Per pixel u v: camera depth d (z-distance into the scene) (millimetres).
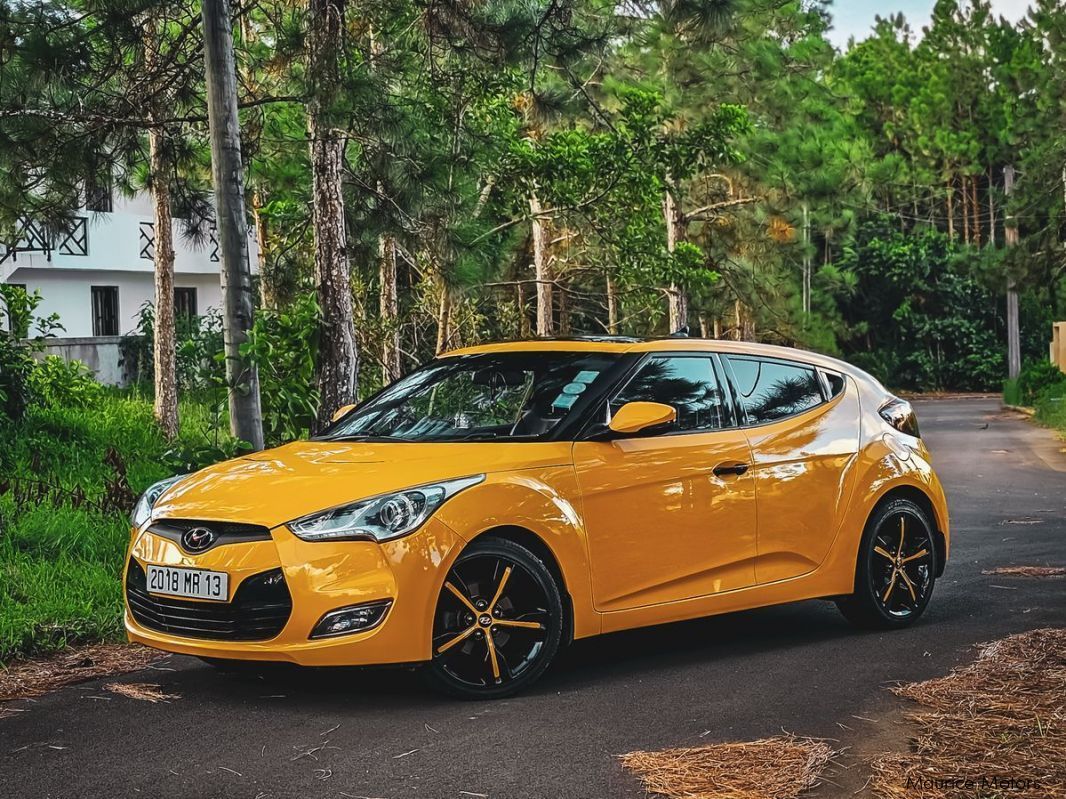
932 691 5844
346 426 6887
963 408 43094
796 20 37625
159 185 16953
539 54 13383
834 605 8359
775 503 6910
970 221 74250
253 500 5695
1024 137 63125
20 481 11047
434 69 14938
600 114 16141
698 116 29328
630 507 6250
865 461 7418
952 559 10352
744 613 8086
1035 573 9492
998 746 4941
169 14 12578
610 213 20438
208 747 5070
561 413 6359
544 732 5230
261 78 16938
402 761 4848
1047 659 6414
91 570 8500
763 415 7078
